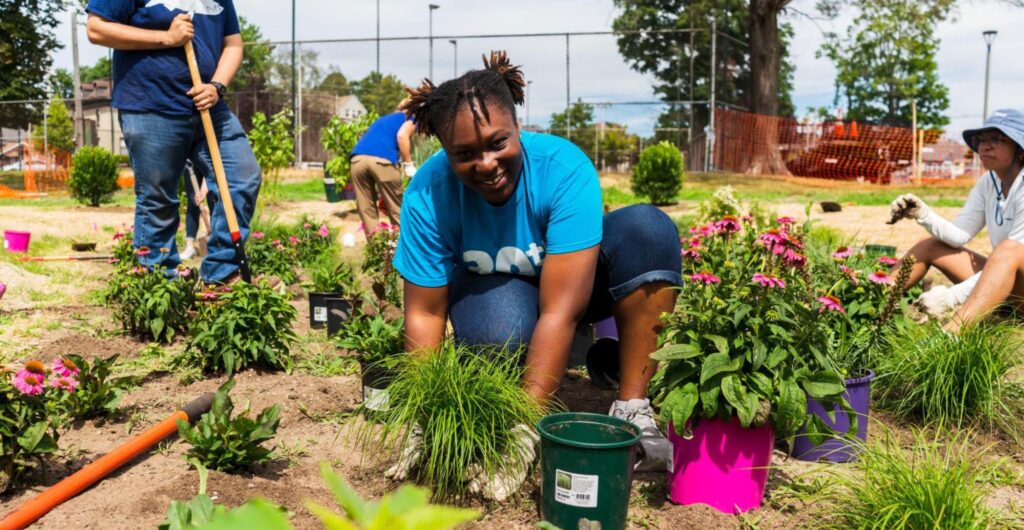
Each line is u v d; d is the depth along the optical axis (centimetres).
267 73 2680
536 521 243
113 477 268
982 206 512
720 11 3123
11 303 563
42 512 234
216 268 507
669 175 1733
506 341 283
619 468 224
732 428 246
